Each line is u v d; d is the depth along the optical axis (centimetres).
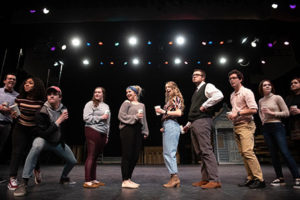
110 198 172
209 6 527
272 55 714
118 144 911
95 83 911
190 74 879
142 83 915
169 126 242
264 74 806
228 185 240
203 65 795
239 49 700
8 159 650
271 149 250
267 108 251
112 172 406
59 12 531
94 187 223
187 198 171
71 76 861
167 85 267
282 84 750
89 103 248
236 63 773
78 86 901
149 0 538
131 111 242
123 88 922
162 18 527
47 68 727
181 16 524
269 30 553
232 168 506
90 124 238
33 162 199
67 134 893
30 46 596
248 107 232
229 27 545
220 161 680
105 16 530
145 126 255
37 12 528
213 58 751
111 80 912
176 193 193
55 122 208
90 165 228
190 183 260
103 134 242
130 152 230
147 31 575
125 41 664
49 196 179
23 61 622
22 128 226
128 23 535
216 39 637
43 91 238
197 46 690
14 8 527
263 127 261
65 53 719
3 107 221
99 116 239
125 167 228
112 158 893
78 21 527
